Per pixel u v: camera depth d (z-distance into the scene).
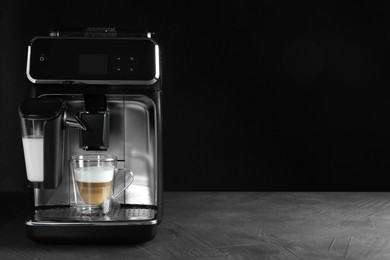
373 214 1.64
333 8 2.34
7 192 2.20
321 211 1.68
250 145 2.35
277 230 1.43
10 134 2.28
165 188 2.35
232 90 2.34
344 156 2.37
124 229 1.25
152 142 1.37
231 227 1.46
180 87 2.32
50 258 1.18
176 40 2.31
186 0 2.31
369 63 2.35
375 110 2.36
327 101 2.36
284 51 2.34
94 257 1.19
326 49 2.34
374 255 1.21
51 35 1.43
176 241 1.32
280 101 2.35
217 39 2.32
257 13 2.32
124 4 2.29
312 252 1.23
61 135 1.27
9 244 1.29
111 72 1.32
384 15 2.34
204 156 2.34
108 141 1.35
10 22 2.26
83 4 2.29
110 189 1.33
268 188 2.36
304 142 2.36
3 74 2.27
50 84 1.32
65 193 1.41
